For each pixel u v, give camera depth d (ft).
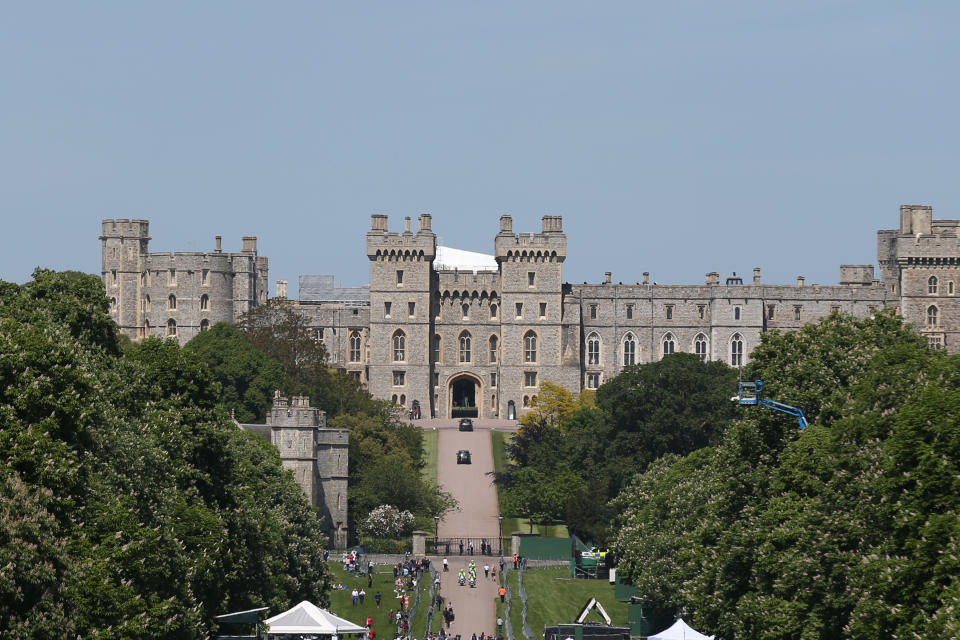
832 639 561.84
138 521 570.05
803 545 573.74
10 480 490.49
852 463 566.36
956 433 501.56
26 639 460.55
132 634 518.37
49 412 540.52
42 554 482.69
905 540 508.12
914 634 468.34
